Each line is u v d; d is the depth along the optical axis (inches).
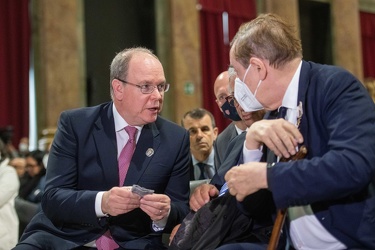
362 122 80.3
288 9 519.2
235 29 491.5
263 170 81.1
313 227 84.8
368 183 80.0
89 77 434.0
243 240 99.5
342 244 83.4
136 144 120.3
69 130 120.1
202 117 176.9
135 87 114.9
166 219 115.6
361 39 583.5
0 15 389.1
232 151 111.1
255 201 95.7
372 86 444.1
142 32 467.2
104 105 124.6
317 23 570.9
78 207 111.0
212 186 106.5
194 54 469.4
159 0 468.1
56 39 405.4
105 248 118.0
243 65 89.6
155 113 116.3
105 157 118.4
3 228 183.8
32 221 122.3
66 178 117.4
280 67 87.7
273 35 87.4
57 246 115.6
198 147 174.6
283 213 83.5
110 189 115.3
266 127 85.3
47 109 398.3
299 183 78.2
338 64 560.1
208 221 98.2
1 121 383.9
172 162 120.8
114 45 451.2
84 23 435.5
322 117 85.0
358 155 77.4
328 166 77.5
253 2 503.2
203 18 479.2
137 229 119.4
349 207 82.4
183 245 98.7
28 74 395.5
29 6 406.0
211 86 478.0
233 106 123.3
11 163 273.6
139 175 118.1
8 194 186.1
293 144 82.9
